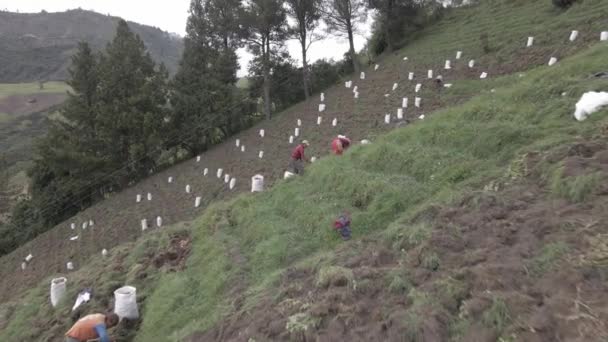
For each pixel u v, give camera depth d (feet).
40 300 40.40
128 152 101.50
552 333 10.94
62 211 99.25
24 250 84.94
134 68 103.45
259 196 39.42
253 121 115.24
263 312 18.98
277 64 117.19
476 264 15.62
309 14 106.73
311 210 31.19
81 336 23.48
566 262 13.39
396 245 20.08
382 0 104.37
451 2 118.42
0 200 135.13
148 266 34.88
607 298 11.40
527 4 88.74
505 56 67.15
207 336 20.52
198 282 29.01
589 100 25.40
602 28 57.06
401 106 65.92
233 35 112.27
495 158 26.78
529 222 16.88
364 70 105.60
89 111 100.42
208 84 106.83
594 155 19.57
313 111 88.69
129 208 80.94
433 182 27.84
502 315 12.16
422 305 14.06
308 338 15.16
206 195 69.97
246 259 29.14
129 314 27.91
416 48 96.68
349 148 41.86
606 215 15.10
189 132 105.09
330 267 19.07
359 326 14.73
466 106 37.93
